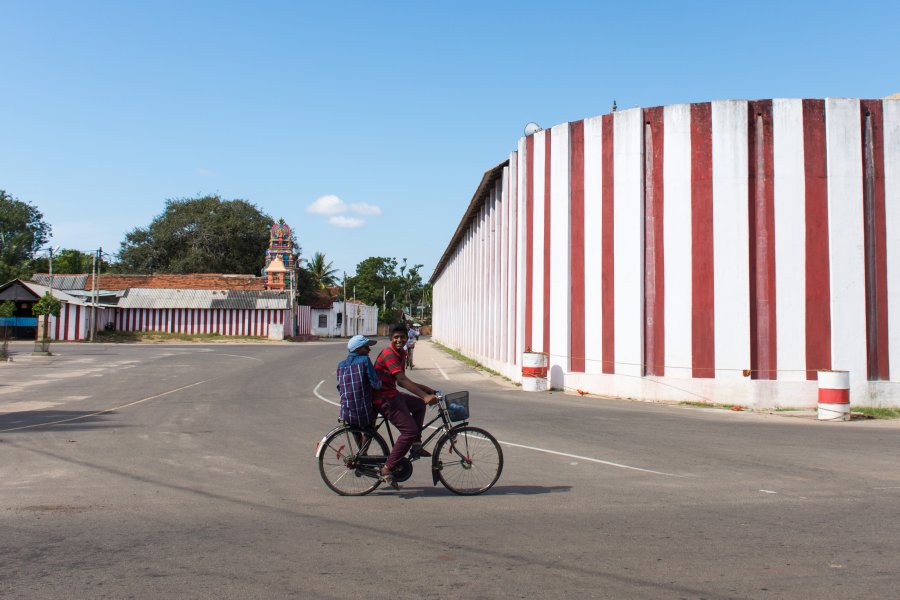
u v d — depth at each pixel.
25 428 12.18
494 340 28.38
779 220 17.41
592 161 19.52
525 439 11.36
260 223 81.56
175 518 6.50
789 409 16.97
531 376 19.97
